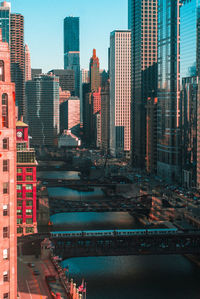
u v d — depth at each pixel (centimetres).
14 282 11006
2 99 10675
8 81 10694
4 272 10906
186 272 19725
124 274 19362
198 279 18850
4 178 10825
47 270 17100
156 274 19400
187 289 17812
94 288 17638
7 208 10925
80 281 18325
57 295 13700
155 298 16862
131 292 17388
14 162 10919
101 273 19400
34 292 14700
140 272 19588
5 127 10769
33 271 16925
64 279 15900
